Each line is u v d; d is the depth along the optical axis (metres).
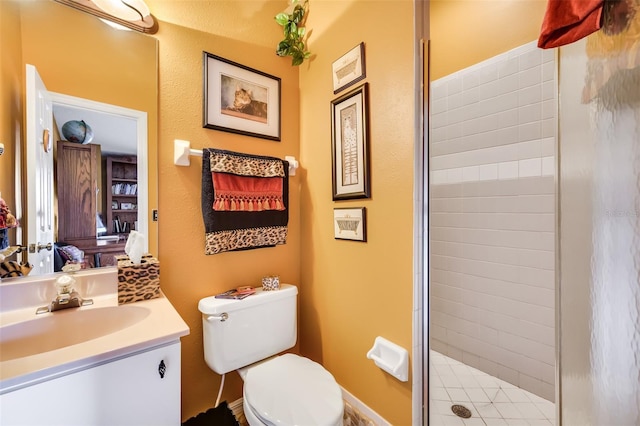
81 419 0.63
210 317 1.16
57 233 0.98
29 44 0.94
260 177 1.40
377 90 1.22
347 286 1.38
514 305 1.38
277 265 1.58
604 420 0.55
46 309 0.89
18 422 0.56
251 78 1.48
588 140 0.59
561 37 0.60
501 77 1.37
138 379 0.71
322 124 1.51
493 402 1.32
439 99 1.39
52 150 0.98
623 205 0.50
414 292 1.08
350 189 1.34
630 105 0.48
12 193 0.91
